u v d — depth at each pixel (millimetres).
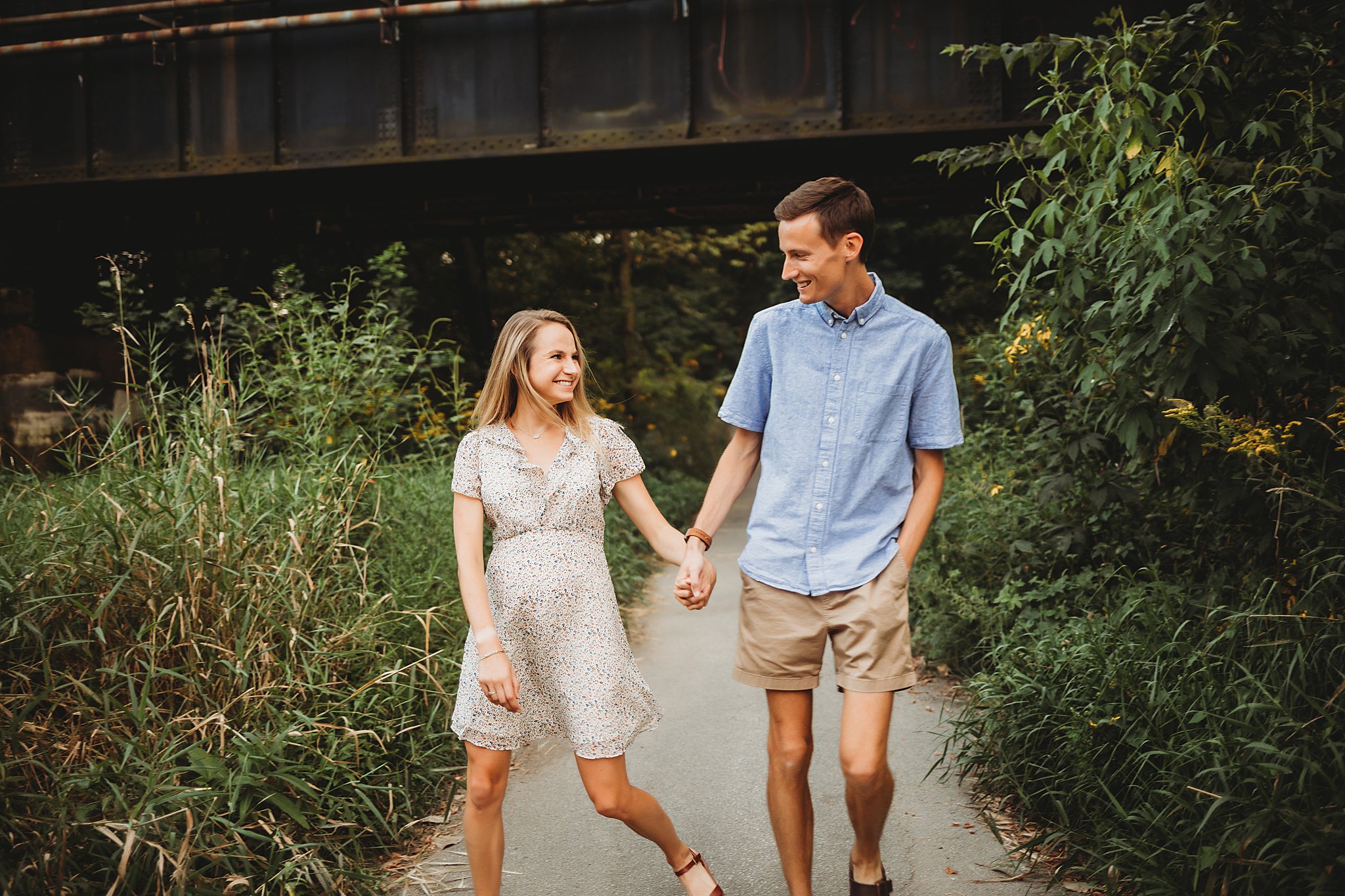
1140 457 3645
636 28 7621
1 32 8414
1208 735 2570
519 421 2566
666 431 16484
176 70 8367
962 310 14164
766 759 3885
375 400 5797
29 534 3537
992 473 5715
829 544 2418
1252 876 2143
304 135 8188
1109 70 3746
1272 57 3566
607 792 2398
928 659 4938
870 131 7227
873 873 2523
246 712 3109
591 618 2439
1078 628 3494
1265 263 3188
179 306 5434
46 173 8617
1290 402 3334
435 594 4438
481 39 7863
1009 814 3178
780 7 7406
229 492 3764
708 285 20500
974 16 7094
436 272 13430
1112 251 3305
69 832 2449
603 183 8828
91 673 3176
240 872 2621
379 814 2961
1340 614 2736
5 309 8992
